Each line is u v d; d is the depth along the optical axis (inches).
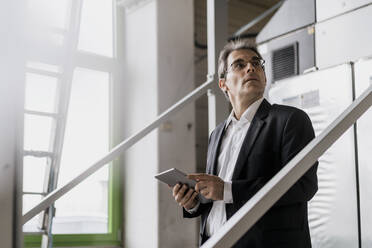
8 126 29.8
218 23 82.5
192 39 164.6
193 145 160.1
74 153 157.5
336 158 92.7
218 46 82.0
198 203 63.8
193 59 164.2
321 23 101.6
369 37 91.7
